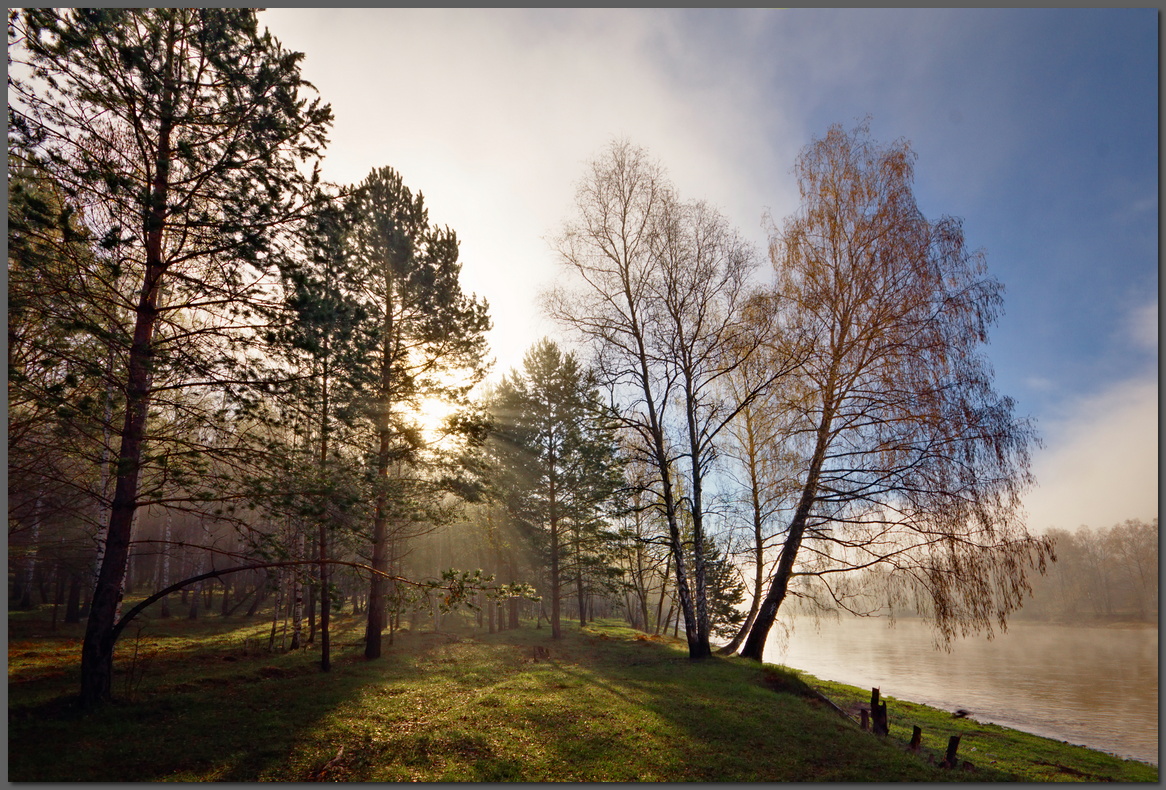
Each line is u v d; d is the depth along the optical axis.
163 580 35.50
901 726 15.24
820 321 15.97
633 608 45.72
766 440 17.16
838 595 15.59
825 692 19.44
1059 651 44.12
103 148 9.41
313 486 10.83
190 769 7.90
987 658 39.19
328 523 11.13
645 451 18.22
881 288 15.26
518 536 30.94
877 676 30.03
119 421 11.54
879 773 8.69
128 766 7.82
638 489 18.27
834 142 16.55
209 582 42.03
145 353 9.39
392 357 19.16
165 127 9.80
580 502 29.27
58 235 8.80
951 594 13.02
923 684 27.62
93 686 10.09
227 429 10.71
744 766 8.71
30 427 9.83
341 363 10.93
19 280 8.30
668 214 17.83
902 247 14.86
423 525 26.08
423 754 8.91
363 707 11.44
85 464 16.02
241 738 9.22
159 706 10.58
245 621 32.44
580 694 12.74
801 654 41.34
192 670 15.19
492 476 29.16
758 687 13.52
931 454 13.62
